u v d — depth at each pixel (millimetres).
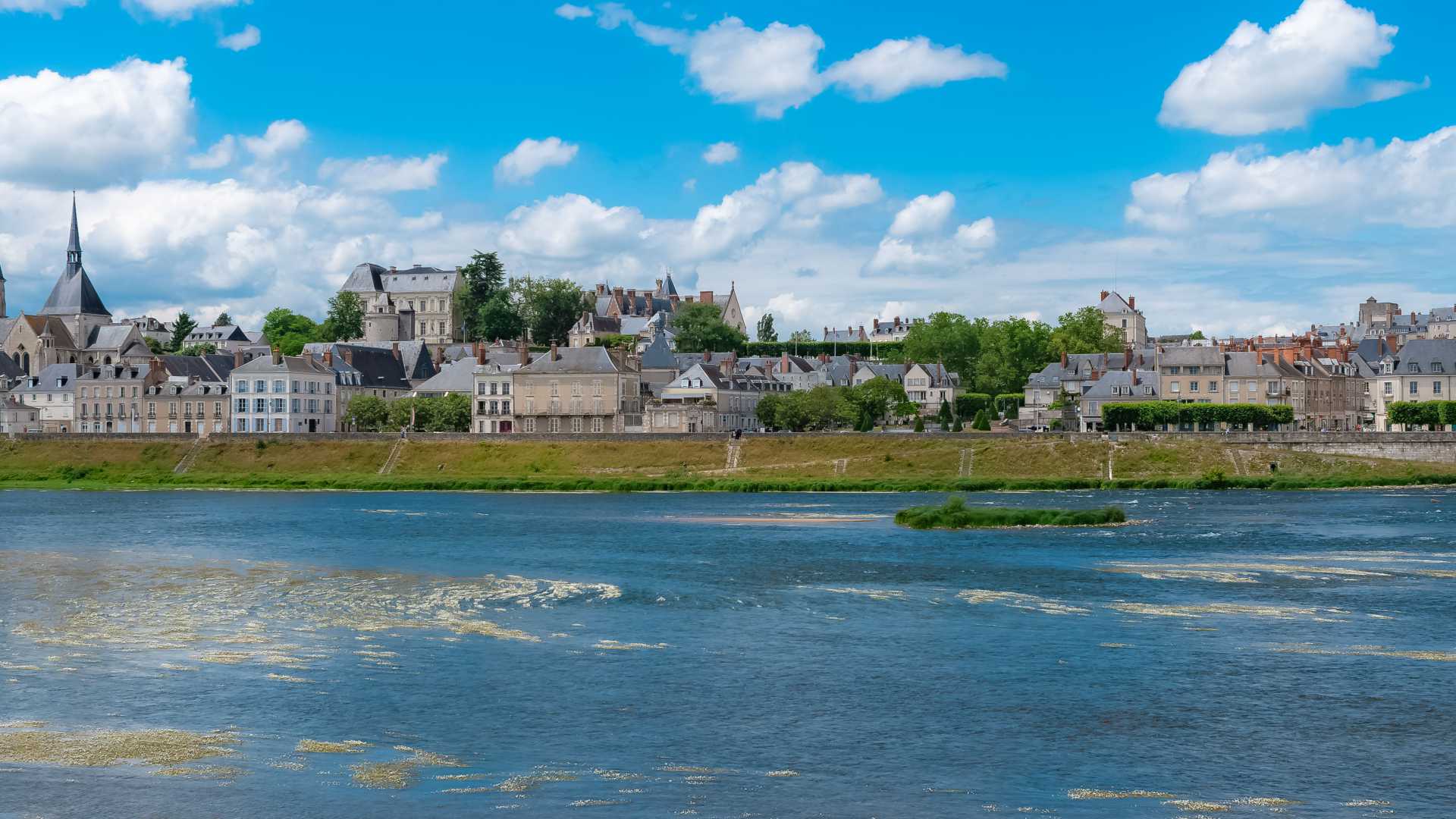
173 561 99188
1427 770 46438
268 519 135125
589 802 43375
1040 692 56906
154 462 197000
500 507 149375
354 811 42344
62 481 190750
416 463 191125
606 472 184875
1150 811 42625
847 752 48750
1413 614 73875
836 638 68438
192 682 58875
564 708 54719
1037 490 166125
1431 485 166125
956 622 72562
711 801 43500
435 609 77375
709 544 109125
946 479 171875
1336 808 42875
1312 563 94000
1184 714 53625
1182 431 195500
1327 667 61250
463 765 47219
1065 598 79812
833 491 169750
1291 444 177000
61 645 66688
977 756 48312
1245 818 41969
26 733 50844
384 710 54344
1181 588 83438
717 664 62656
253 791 44250
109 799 43438
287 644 67125
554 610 76875
